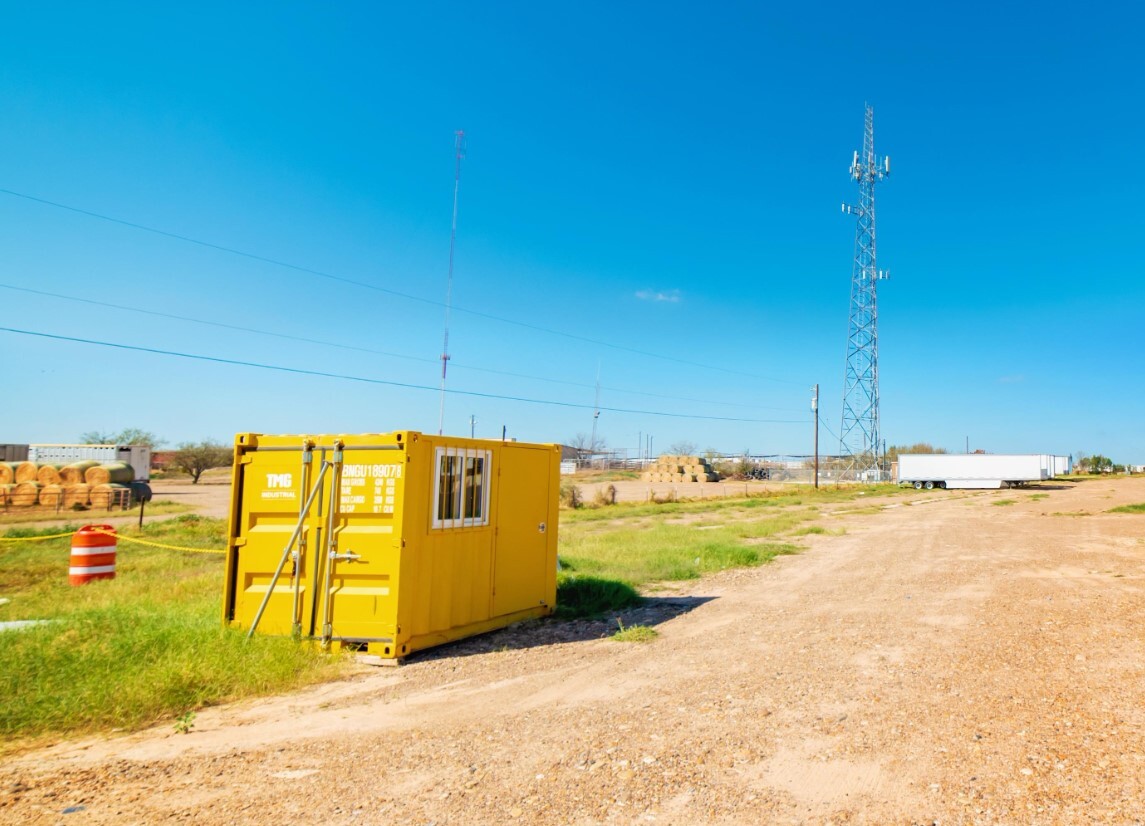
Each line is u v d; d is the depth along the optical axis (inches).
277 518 308.2
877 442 2632.9
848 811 142.3
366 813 145.0
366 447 294.7
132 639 259.8
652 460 3668.8
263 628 298.8
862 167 2630.4
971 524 956.0
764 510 1296.8
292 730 199.6
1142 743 173.9
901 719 197.8
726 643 302.8
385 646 280.7
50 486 1202.6
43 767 173.3
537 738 188.9
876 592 427.8
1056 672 241.6
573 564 528.1
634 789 154.3
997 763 164.4
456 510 315.6
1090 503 1412.4
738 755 173.3
